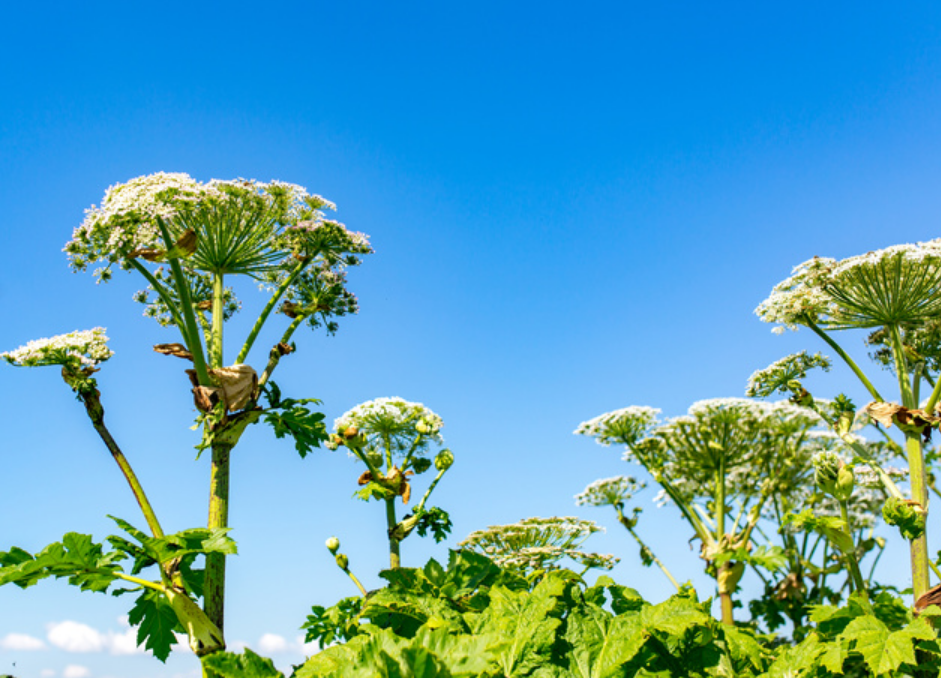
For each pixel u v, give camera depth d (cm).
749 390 1097
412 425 831
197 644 533
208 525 611
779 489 1236
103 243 662
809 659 569
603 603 582
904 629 600
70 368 620
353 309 767
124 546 532
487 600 611
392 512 779
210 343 698
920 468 793
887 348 965
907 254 801
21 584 506
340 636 649
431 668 358
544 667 488
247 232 724
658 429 1270
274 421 659
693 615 519
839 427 890
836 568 1214
